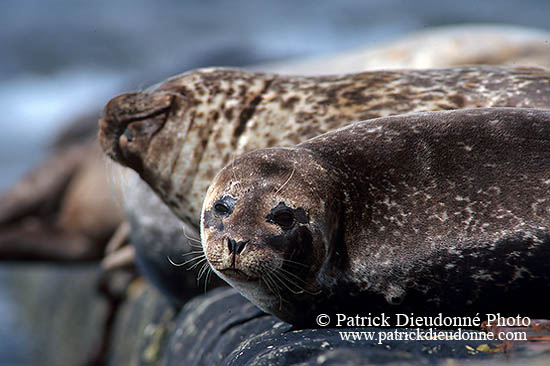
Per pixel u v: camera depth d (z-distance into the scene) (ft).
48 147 129.29
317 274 35.32
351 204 35.35
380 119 37.50
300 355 32.17
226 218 34.37
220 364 42.39
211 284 63.82
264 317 46.83
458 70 50.01
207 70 53.52
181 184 51.52
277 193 34.17
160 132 51.21
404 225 34.71
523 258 33.45
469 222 33.99
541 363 27.89
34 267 165.68
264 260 33.63
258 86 51.90
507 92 46.68
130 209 65.46
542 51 93.61
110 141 52.42
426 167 35.01
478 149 34.81
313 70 99.35
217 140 50.72
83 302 123.65
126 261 87.20
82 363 101.09
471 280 34.27
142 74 153.58
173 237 62.54
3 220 118.93
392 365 28.07
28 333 149.28
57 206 119.75
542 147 34.22
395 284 35.12
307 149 36.58
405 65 92.89
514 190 33.83
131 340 86.94
